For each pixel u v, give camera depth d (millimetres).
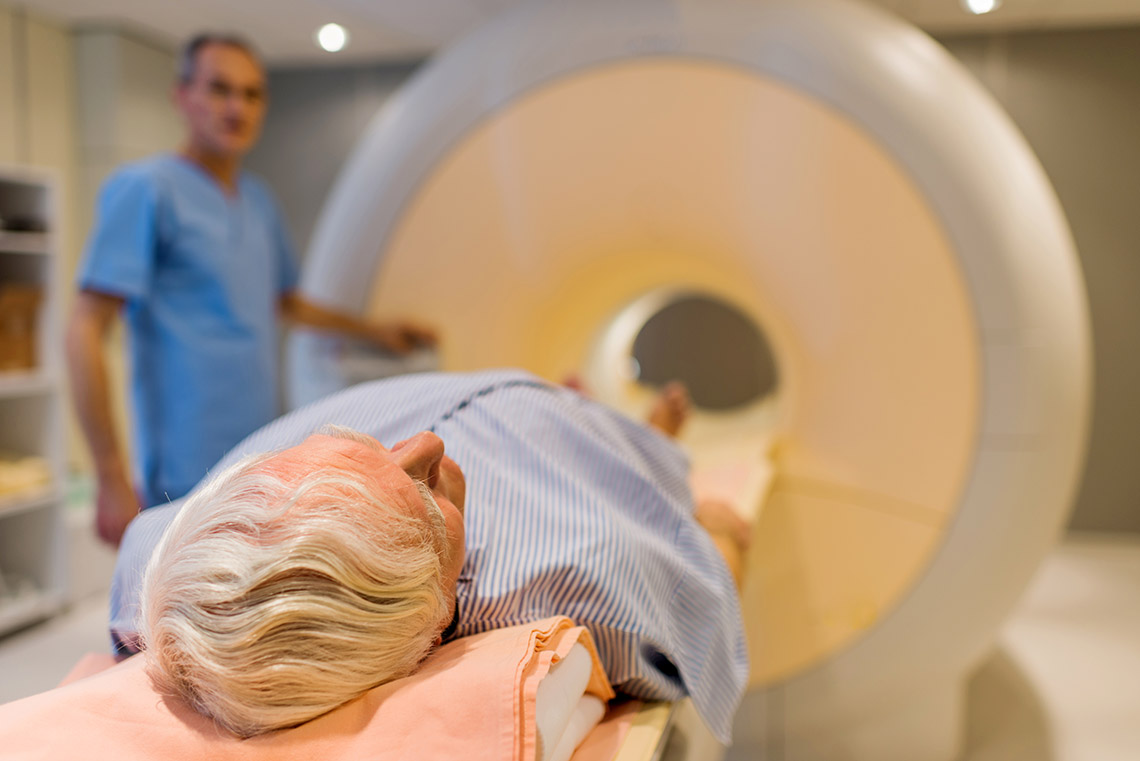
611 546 758
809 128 1775
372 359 2127
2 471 2697
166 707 511
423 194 2053
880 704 1980
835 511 1869
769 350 4117
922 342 1764
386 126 2127
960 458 1766
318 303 2137
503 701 503
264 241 1918
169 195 1684
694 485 1575
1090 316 3723
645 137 1881
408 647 546
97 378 1593
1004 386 1720
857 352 1812
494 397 934
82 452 3734
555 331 2104
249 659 478
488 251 2033
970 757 2062
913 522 1816
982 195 1716
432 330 2086
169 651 497
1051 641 2736
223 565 485
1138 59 3578
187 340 1725
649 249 1985
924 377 1771
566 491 820
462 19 3611
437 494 625
